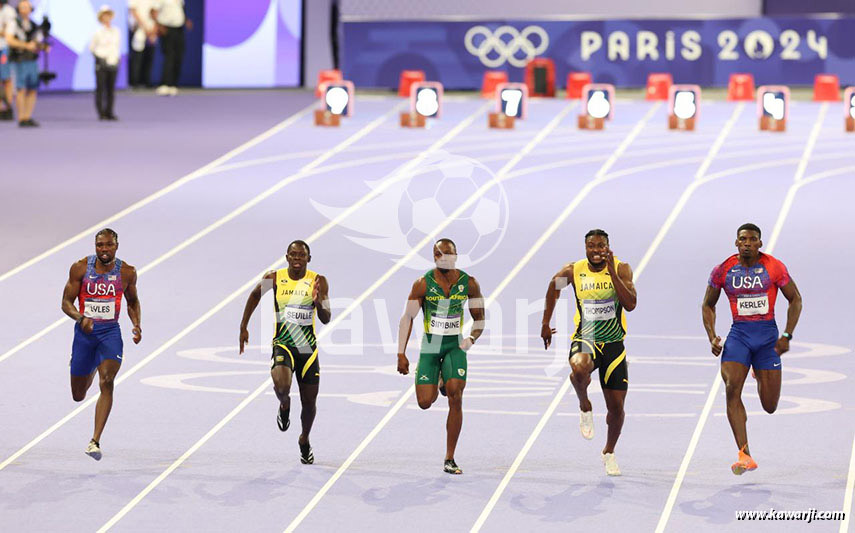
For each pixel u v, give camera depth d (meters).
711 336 34.59
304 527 30.52
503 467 35.00
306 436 34.97
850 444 36.72
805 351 46.38
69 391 41.69
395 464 35.25
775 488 33.19
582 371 33.22
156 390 41.88
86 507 31.72
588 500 32.38
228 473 34.41
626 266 34.34
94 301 35.19
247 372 44.03
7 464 34.91
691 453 36.09
